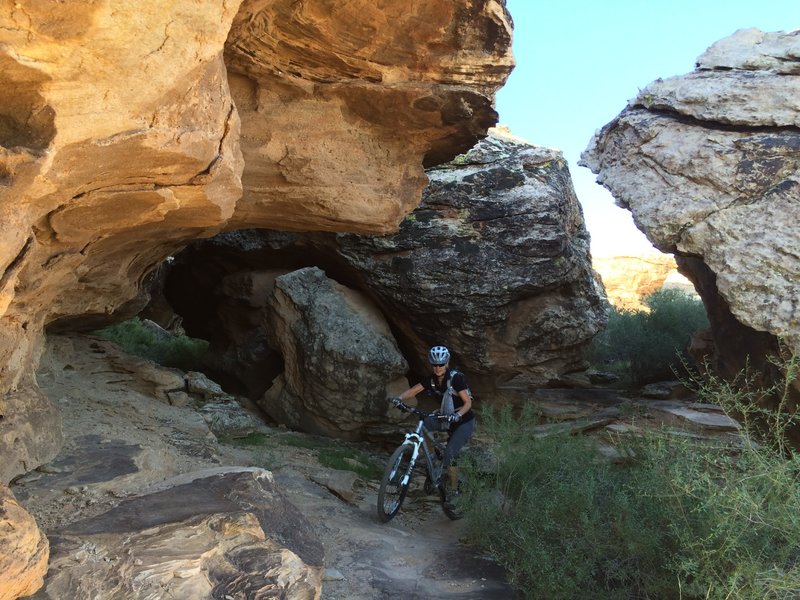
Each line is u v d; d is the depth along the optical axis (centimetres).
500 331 981
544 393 1055
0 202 264
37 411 428
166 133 321
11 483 390
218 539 351
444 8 499
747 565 366
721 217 545
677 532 416
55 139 273
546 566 465
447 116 577
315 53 508
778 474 380
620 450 648
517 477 651
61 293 512
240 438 820
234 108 385
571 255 992
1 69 250
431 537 608
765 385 568
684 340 1174
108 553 318
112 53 273
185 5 287
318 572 376
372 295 1008
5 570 246
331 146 571
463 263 955
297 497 629
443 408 642
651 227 575
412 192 642
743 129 566
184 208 411
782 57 576
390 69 540
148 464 466
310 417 962
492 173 984
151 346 1434
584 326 1008
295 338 975
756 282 521
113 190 354
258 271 1085
